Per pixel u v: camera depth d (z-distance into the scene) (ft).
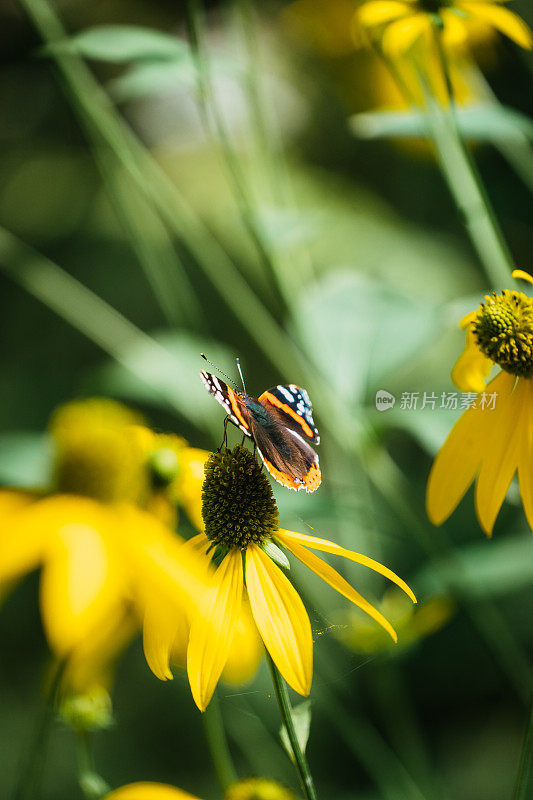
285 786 3.05
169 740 4.99
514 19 3.29
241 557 2.92
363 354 3.46
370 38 3.38
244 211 3.54
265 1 5.78
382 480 3.44
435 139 3.38
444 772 4.77
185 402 3.64
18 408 5.91
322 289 3.52
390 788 3.40
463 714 5.02
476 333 3.03
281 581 2.90
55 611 2.92
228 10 3.82
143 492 3.12
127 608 3.02
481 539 4.19
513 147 3.54
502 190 4.70
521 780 2.83
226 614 2.89
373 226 5.98
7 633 5.38
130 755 4.91
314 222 3.55
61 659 2.90
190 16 3.45
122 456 3.10
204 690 2.85
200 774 4.83
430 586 3.37
